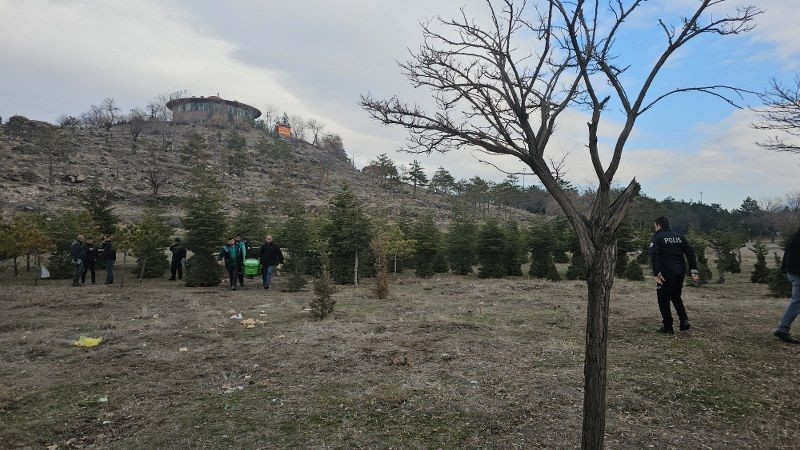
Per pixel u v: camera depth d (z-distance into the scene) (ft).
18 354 21.17
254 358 19.92
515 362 18.93
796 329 23.91
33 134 236.02
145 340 23.67
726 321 25.84
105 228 70.79
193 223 52.75
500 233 66.90
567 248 91.91
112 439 12.79
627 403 14.61
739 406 14.38
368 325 26.18
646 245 90.89
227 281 57.47
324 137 456.04
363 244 54.60
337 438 12.59
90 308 34.27
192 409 14.65
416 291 44.68
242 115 417.69
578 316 28.27
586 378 8.89
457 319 27.91
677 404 14.56
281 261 49.24
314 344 21.89
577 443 12.18
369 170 349.41
